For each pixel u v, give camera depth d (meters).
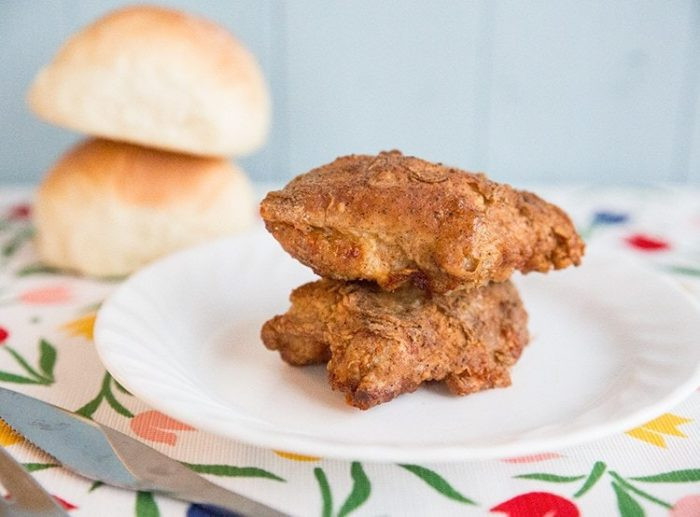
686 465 0.31
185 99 0.45
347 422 0.32
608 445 0.32
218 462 0.31
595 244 0.49
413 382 0.33
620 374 0.34
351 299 0.34
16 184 0.59
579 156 0.62
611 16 0.59
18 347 0.37
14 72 0.57
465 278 0.32
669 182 0.63
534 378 0.34
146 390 0.30
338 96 0.59
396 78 0.59
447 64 0.59
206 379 0.34
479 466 0.31
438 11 0.58
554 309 0.39
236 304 0.39
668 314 0.37
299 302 0.35
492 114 0.60
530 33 0.59
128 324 0.35
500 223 0.33
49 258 0.46
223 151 0.46
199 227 0.46
